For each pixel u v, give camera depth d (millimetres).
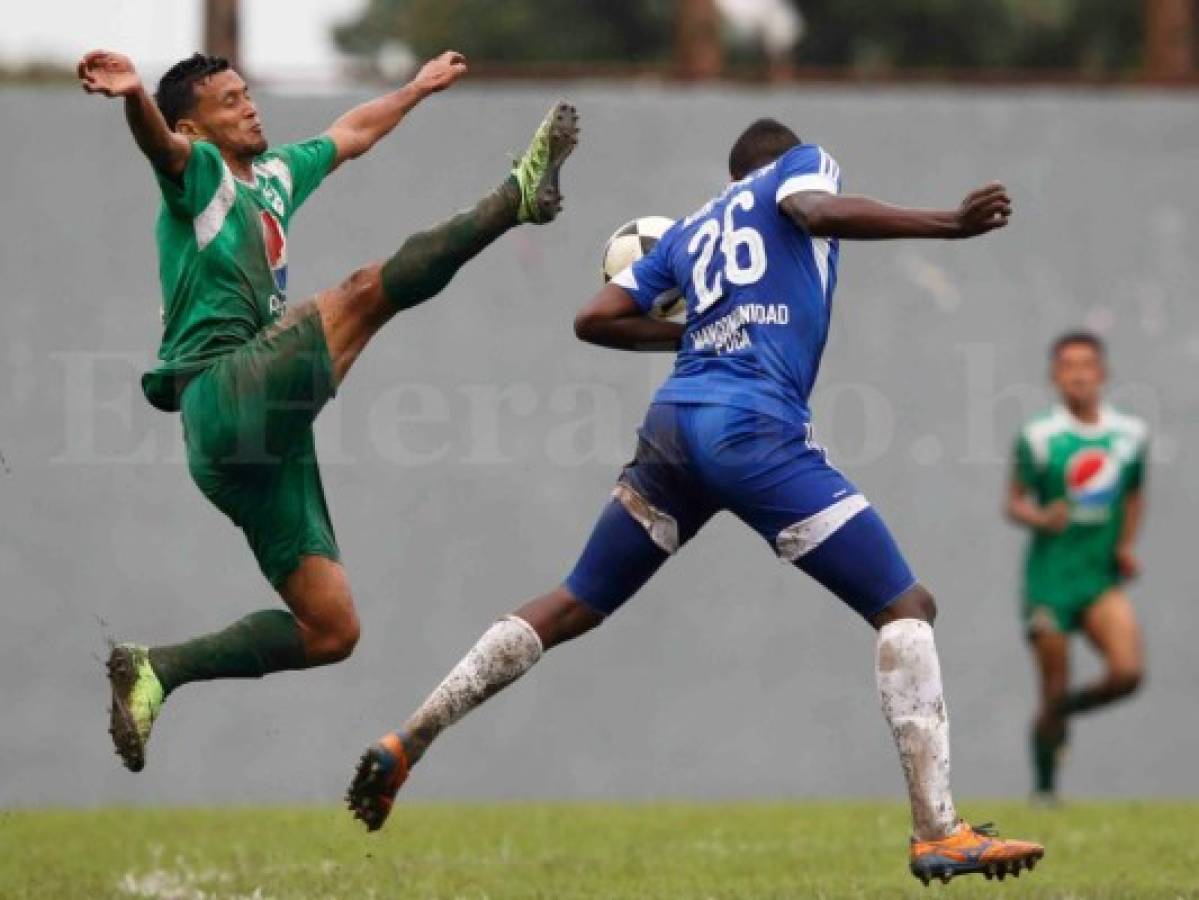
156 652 24344
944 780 23516
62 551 50438
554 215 24406
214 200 24203
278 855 33156
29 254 50688
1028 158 51781
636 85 52000
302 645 24891
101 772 50406
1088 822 38469
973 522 51344
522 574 50812
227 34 50188
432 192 50656
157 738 50156
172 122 25094
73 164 50750
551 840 35594
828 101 51594
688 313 24703
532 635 24828
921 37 93625
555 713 50938
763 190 24344
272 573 24828
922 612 23891
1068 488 45250
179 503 50625
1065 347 45688
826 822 38844
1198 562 51875
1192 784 51594
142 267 50812
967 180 51750
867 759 51125
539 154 24172
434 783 50781
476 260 50906
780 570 51156
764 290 24062
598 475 51000
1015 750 51250
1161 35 52594
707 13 52375
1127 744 51688
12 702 50375
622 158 51250
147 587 50531
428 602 50688
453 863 31969
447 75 27672
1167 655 51750
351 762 50375
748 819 39875
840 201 23375
